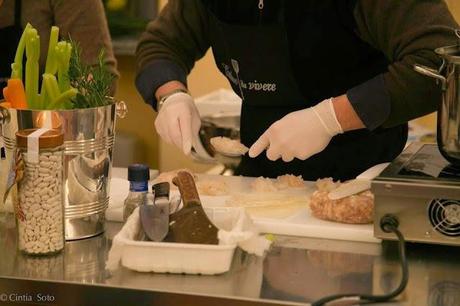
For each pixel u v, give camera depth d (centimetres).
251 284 146
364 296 138
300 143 191
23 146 153
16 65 171
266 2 217
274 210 187
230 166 251
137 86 244
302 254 162
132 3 402
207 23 244
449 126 162
